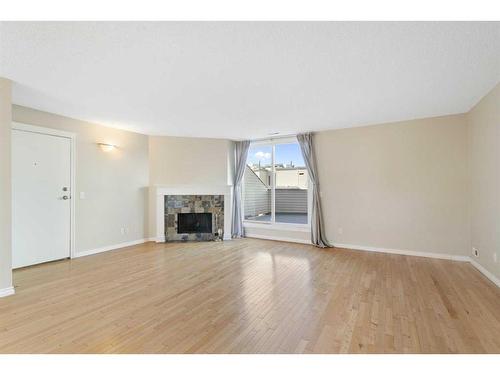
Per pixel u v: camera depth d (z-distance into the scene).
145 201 5.60
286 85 2.95
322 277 3.40
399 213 4.58
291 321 2.28
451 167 4.17
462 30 1.91
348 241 5.05
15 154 3.66
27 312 2.45
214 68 2.53
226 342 1.98
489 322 2.25
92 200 4.61
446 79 2.80
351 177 5.01
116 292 2.92
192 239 5.72
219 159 6.08
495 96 3.07
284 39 2.04
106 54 2.27
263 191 6.29
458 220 4.13
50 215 4.04
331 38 2.02
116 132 5.02
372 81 2.84
